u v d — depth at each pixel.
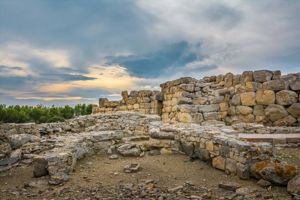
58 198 6.57
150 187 7.25
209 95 16.69
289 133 11.02
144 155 10.60
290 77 14.02
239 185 6.95
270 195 6.22
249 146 7.58
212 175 8.13
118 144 11.52
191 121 15.21
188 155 10.23
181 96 16.61
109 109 25.12
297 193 6.04
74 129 15.23
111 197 6.62
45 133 14.09
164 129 11.55
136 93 22.86
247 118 14.52
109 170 8.84
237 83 15.45
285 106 13.73
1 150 10.96
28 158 9.72
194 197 6.42
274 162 7.14
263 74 14.30
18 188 7.34
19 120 25.94
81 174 8.42
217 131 9.70
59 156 8.20
